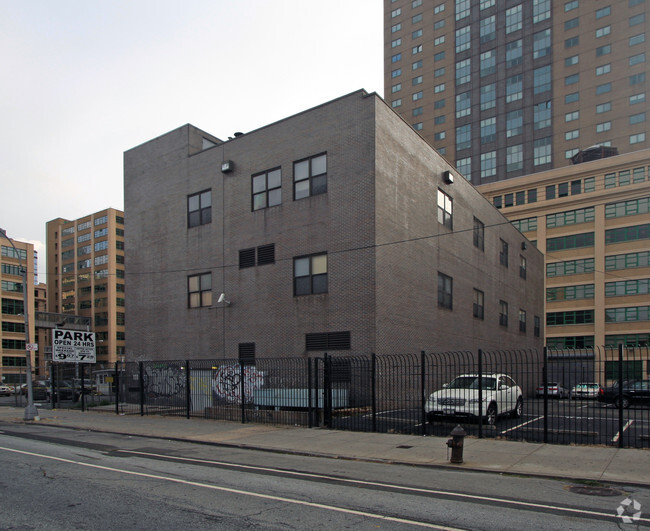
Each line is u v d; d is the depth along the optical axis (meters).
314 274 21.34
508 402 16.92
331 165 21.34
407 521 6.10
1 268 82.44
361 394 18.64
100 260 105.12
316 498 7.26
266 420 16.78
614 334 55.19
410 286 22.08
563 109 70.69
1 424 19.16
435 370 23.34
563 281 59.34
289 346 21.69
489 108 77.25
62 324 51.47
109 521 6.10
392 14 90.62
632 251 55.25
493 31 78.75
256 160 24.11
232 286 24.27
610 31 68.38
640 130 64.69
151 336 27.72
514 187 64.25
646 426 14.98
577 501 7.12
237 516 6.31
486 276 31.86
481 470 9.30
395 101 87.69
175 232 27.31
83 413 22.55
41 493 7.57
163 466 9.94
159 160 28.72
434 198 25.28
